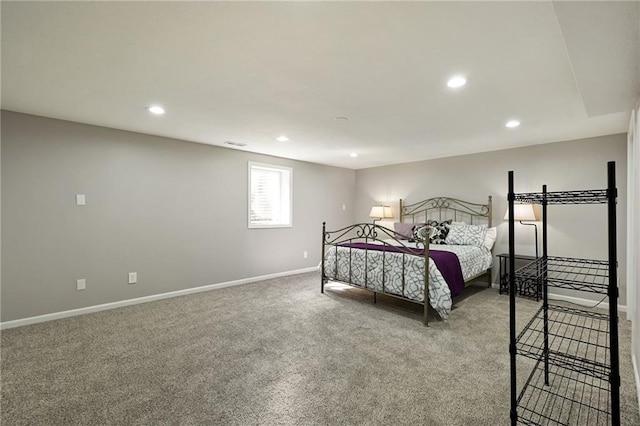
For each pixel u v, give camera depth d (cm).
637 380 197
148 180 384
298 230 560
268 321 318
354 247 403
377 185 625
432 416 172
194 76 218
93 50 183
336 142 417
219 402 185
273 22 155
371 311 350
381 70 207
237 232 474
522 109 280
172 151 405
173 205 406
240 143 428
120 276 364
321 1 139
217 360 236
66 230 328
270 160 515
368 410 177
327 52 185
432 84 228
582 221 385
